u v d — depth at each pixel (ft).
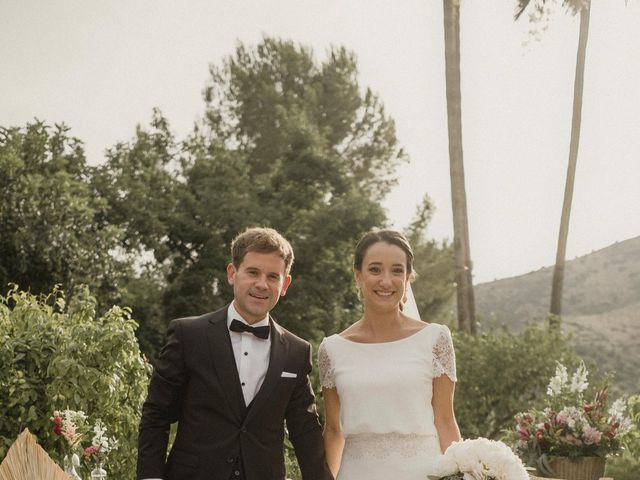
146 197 61.00
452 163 49.65
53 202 48.85
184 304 60.18
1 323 22.06
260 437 11.00
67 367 20.71
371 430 12.84
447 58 49.73
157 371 11.21
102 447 17.04
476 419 43.24
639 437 23.65
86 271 49.19
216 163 65.21
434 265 66.44
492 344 43.68
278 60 84.38
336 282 58.65
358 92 83.92
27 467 9.62
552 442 19.17
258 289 11.21
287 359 11.41
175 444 11.05
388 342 13.28
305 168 64.34
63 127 56.13
